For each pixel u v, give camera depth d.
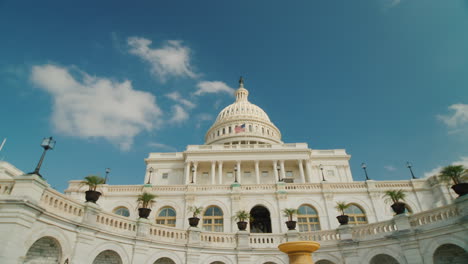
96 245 13.89
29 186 11.02
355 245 17.94
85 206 13.87
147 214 17.19
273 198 25.80
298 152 50.25
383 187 26.11
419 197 25.19
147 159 52.22
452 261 15.07
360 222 24.48
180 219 24.91
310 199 25.61
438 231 14.82
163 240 16.98
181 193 26.08
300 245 12.75
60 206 12.66
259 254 18.91
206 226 24.52
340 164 51.22
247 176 49.97
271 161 49.62
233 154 50.03
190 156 50.06
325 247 18.80
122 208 25.72
